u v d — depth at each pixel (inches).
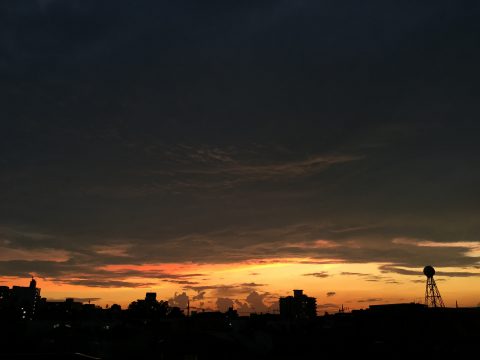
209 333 1854.1
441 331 1802.4
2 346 2069.4
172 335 1923.0
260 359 1950.1
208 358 1739.7
